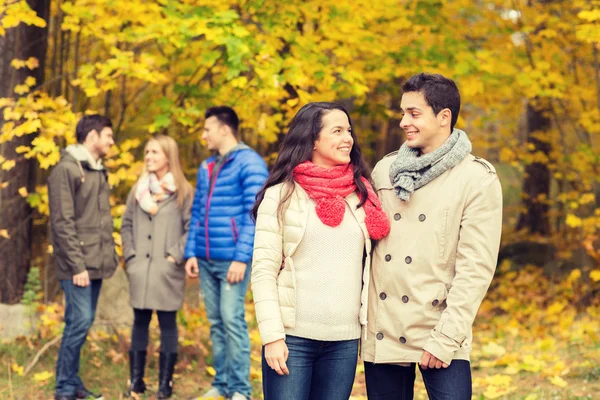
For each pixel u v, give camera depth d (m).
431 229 2.64
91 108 7.64
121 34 5.72
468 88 6.70
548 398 4.57
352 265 2.73
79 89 7.39
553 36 7.40
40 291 6.79
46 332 5.75
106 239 4.76
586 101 8.16
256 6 5.98
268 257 2.70
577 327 6.77
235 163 4.66
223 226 4.62
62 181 4.54
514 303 8.11
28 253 6.21
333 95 6.53
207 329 6.54
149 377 5.35
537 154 8.90
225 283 4.62
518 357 5.82
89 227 4.67
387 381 2.78
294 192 2.74
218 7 5.86
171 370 4.85
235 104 6.22
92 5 5.85
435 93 2.66
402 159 2.71
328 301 2.68
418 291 2.65
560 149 9.11
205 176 4.78
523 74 6.87
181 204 4.93
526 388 4.91
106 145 4.77
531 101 8.50
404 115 2.74
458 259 2.62
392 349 2.69
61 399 4.56
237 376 4.59
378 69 6.93
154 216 4.88
